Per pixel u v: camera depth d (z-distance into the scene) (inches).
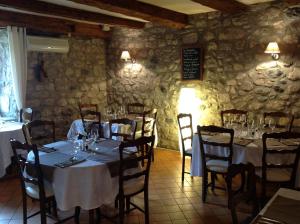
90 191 103.3
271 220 63.3
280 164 121.9
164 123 229.9
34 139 181.9
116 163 108.6
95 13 190.2
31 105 217.0
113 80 257.0
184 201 140.5
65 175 102.3
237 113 180.7
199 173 148.4
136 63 239.9
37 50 211.2
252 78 184.9
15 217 125.6
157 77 229.3
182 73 213.2
